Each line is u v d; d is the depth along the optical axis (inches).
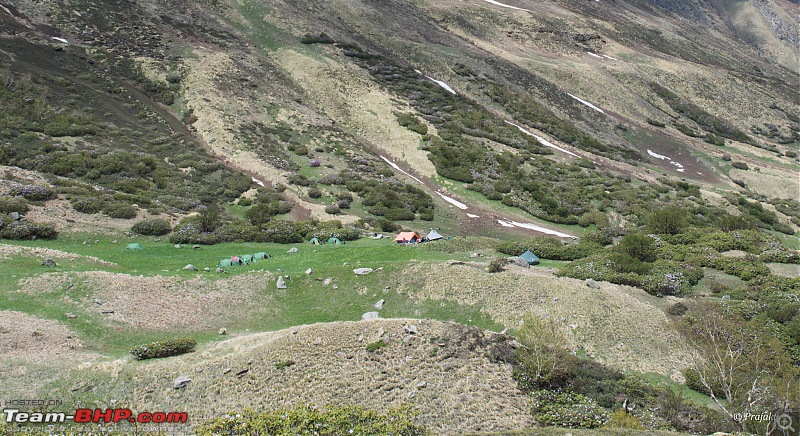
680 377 1105.4
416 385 932.6
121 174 2361.0
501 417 887.1
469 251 1752.0
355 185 2719.0
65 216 1802.4
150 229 1850.4
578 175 3309.5
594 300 1338.6
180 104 3410.4
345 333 1065.5
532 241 1844.2
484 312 1307.8
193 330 1171.3
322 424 773.3
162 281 1344.7
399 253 1702.8
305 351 1006.4
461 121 3868.1
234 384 911.7
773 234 2947.8
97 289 1248.8
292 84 4055.1
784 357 1048.2
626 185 3280.0
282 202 2440.9
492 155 3346.5
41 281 1242.6
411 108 3919.8
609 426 858.8
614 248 1727.4
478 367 999.0
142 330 1134.4
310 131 3383.4
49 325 1072.8
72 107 2851.9
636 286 1453.0
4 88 2706.7
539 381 989.2
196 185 2486.5
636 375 1102.4
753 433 853.8
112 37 4003.4
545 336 1053.2
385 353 1008.2
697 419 918.4
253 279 1421.0
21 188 1846.7
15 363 909.8
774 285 1437.0
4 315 1071.0
